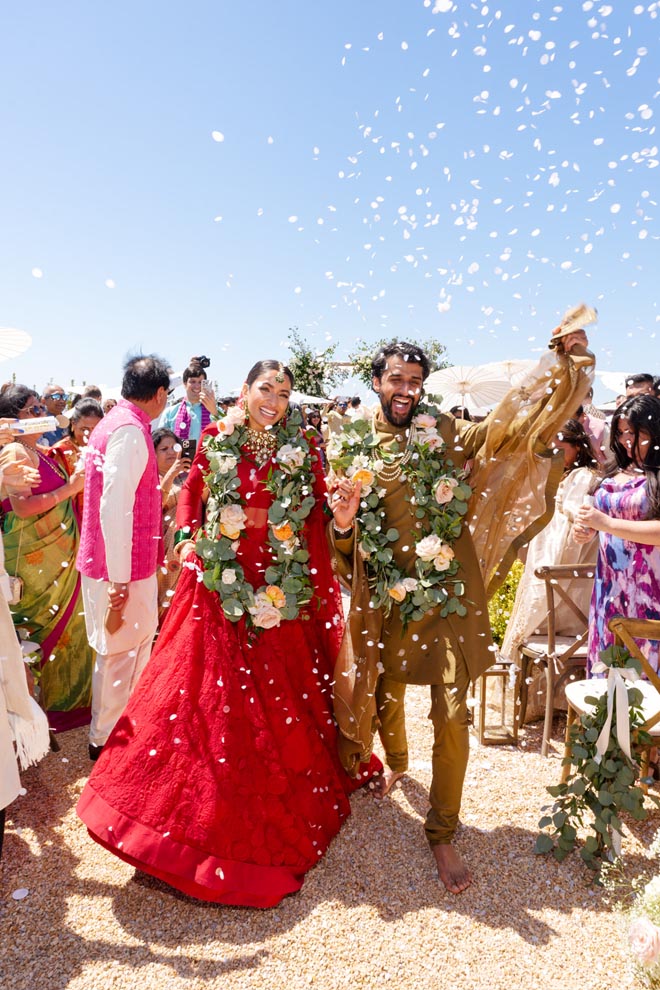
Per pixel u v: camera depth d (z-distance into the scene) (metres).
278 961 2.33
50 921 2.51
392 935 2.46
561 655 3.84
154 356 3.64
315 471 3.18
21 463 2.75
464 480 2.97
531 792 3.42
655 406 3.21
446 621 2.84
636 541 3.02
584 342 2.67
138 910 2.57
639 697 2.84
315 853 2.80
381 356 2.93
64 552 4.18
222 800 2.64
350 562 2.99
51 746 3.86
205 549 2.92
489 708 4.39
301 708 2.99
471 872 2.80
